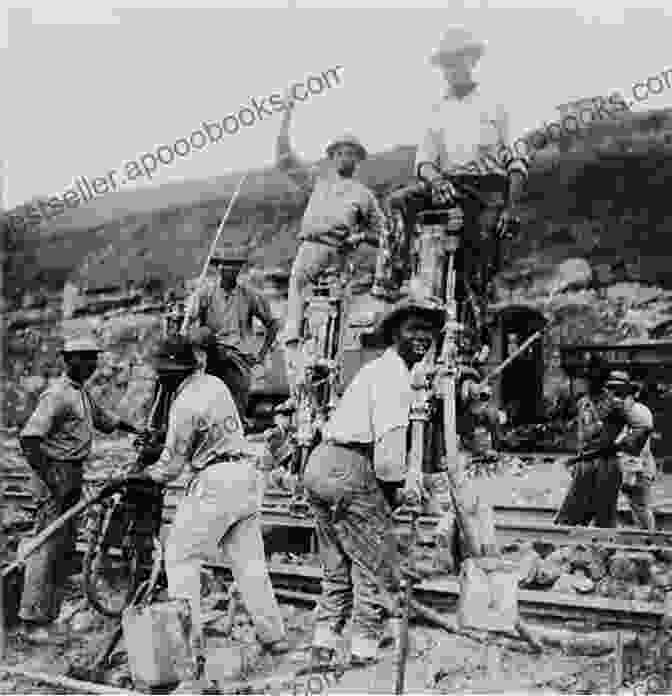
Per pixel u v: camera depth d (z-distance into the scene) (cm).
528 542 526
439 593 480
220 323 666
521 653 458
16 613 567
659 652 446
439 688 429
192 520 448
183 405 458
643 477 532
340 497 431
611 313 568
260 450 628
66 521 547
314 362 604
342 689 439
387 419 425
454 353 512
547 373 581
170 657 434
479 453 534
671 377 547
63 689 475
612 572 495
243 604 516
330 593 453
